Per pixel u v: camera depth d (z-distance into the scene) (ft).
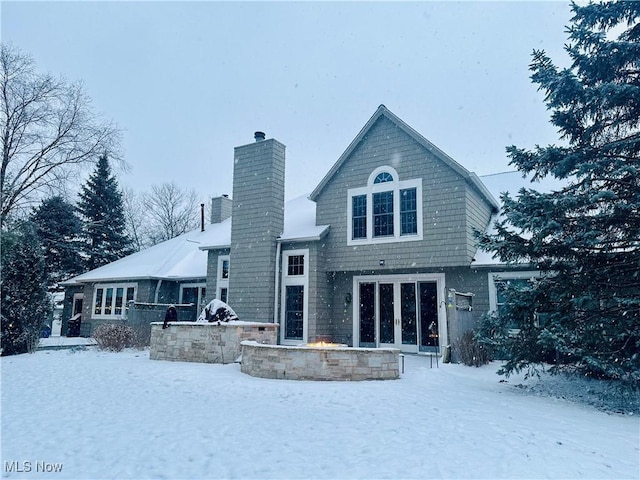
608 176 25.23
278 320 48.34
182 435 16.67
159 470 13.25
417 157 44.39
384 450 14.93
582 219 25.36
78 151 78.23
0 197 70.18
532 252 27.04
